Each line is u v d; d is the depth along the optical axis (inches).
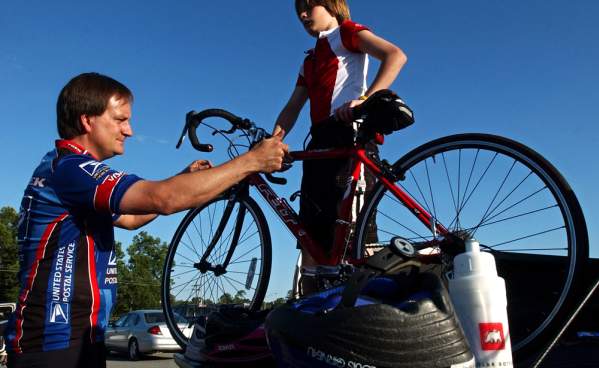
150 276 1770.4
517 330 66.7
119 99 74.3
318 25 99.9
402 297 45.0
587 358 59.9
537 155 73.4
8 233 1525.6
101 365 67.3
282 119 110.2
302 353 40.4
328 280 78.2
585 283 65.8
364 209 88.7
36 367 63.1
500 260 68.2
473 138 80.4
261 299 106.0
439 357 37.6
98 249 68.2
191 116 105.6
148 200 60.6
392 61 85.4
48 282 64.4
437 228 80.7
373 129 82.0
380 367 37.2
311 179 94.8
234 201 113.8
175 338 114.3
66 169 65.2
